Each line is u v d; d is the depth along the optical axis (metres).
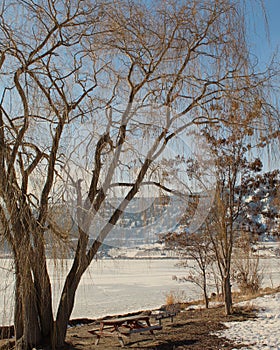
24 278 6.61
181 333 8.56
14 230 6.42
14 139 6.59
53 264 6.57
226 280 10.38
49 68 7.36
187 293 20.73
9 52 6.92
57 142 6.62
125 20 7.15
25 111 6.64
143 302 19.41
